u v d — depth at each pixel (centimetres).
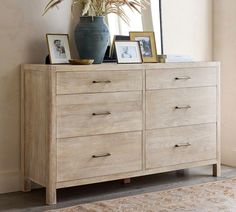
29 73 435
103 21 455
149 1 506
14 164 450
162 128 460
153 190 452
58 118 412
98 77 426
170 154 466
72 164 420
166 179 486
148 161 454
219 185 460
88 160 426
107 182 476
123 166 442
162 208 402
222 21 539
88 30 446
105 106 430
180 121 469
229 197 427
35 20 452
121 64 443
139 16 498
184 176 496
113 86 433
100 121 429
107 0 462
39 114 423
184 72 469
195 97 477
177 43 530
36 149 430
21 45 447
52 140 410
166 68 458
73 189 454
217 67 488
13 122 448
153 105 454
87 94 422
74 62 430
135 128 446
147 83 449
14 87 446
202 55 545
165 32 521
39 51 455
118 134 438
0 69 440
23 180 448
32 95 432
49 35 446
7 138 446
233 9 527
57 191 448
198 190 446
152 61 485
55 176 414
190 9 536
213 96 488
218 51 545
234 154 532
